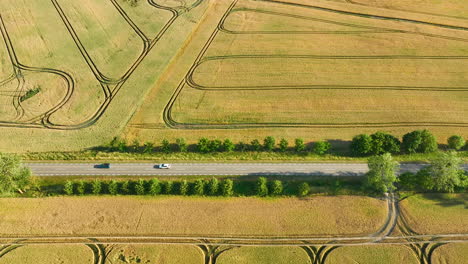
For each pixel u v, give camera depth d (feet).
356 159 249.55
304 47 343.26
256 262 200.23
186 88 303.48
